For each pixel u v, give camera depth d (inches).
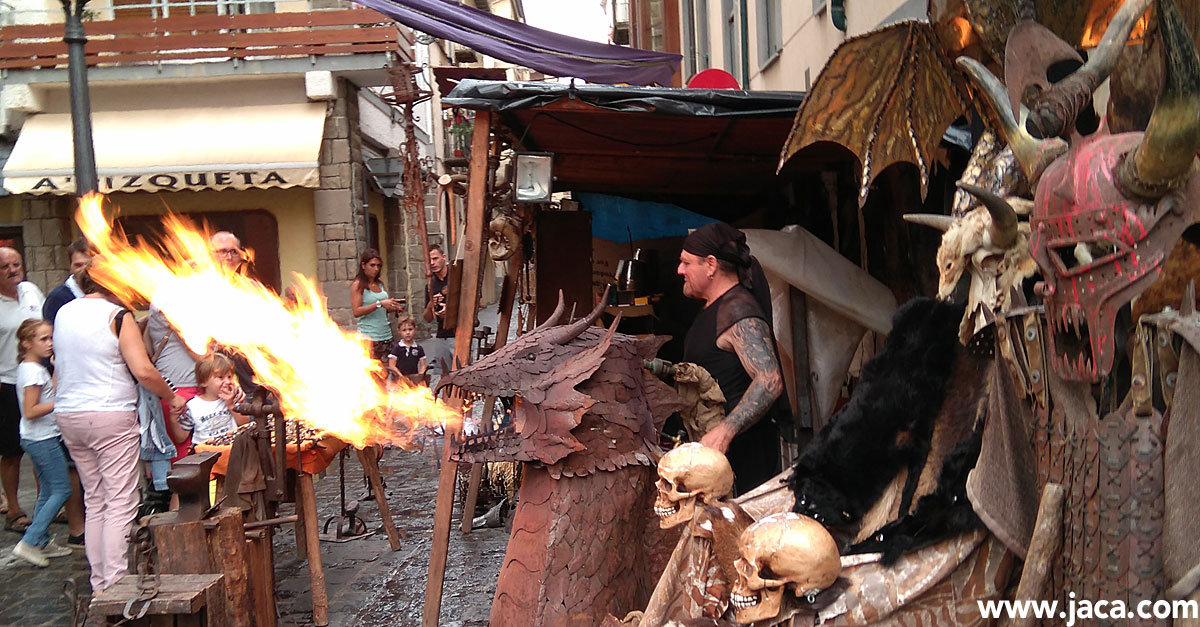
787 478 80.9
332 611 174.6
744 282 128.2
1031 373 56.7
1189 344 48.6
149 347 212.8
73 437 172.4
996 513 59.0
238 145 538.3
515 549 103.0
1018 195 67.6
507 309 261.6
